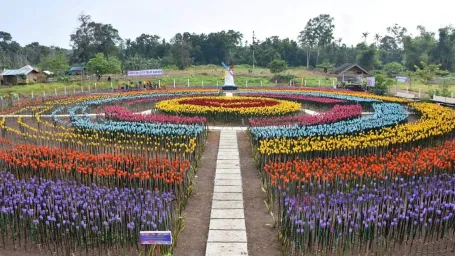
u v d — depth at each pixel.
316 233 9.13
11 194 10.60
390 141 16.08
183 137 17.52
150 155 16.34
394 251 9.05
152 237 8.05
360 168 13.38
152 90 45.47
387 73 77.81
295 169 13.12
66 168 12.85
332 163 13.73
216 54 112.31
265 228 10.30
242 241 9.46
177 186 11.95
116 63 71.50
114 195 10.32
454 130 19.42
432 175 12.99
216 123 24.88
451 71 85.56
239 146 18.80
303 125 19.77
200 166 15.66
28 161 13.31
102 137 17.95
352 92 41.25
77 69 78.62
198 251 9.14
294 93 39.69
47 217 9.10
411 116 28.62
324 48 117.50
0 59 95.19
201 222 10.63
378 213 9.56
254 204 11.85
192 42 111.69
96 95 39.31
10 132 21.27
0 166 13.70
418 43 87.00
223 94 39.31
